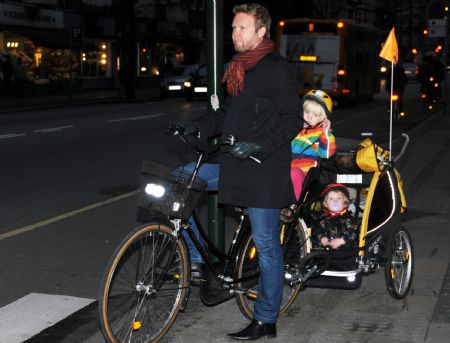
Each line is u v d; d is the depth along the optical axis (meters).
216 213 5.59
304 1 53.34
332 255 5.28
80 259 6.88
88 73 41.50
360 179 5.59
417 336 4.82
